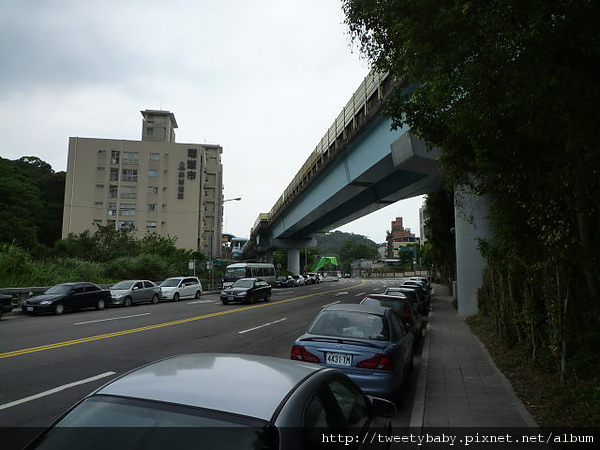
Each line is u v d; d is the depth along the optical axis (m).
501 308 11.65
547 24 4.16
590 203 5.93
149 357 10.23
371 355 6.62
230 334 14.15
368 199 30.03
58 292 20.91
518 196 6.91
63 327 15.46
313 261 129.50
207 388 2.61
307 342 7.00
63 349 11.05
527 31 4.22
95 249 45.66
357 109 22.53
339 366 6.69
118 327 15.49
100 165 77.56
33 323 16.75
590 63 4.23
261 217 60.84
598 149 4.41
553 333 7.65
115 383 2.74
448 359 10.41
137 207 77.62
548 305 7.73
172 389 2.59
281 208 48.25
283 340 13.15
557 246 6.65
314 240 60.91
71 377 8.20
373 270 113.81
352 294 37.50
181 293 30.81
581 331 7.21
